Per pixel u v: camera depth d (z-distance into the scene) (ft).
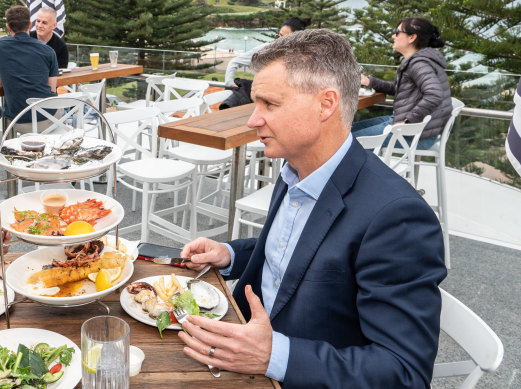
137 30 87.97
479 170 12.76
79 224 3.74
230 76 15.26
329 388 3.29
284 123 3.81
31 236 3.56
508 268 11.18
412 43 12.00
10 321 3.81
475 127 12.60
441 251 3.62
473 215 12.98
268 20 90.74
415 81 11.68
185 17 89.81
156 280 4.49
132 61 19.97
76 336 3.69
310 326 3.90
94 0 87.51
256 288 4.75
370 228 3.66
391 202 3.68
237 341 3.32
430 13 67.82
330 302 3.86
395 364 3.31
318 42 3.73
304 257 3.91
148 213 10.64
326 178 4.01
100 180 14.69
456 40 64.39
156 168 10.18
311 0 85.25
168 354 3.59
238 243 5.05
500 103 12.48
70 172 3.73
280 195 4.65
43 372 3.18
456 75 12.74
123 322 3.10
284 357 3.35
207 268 4.79
